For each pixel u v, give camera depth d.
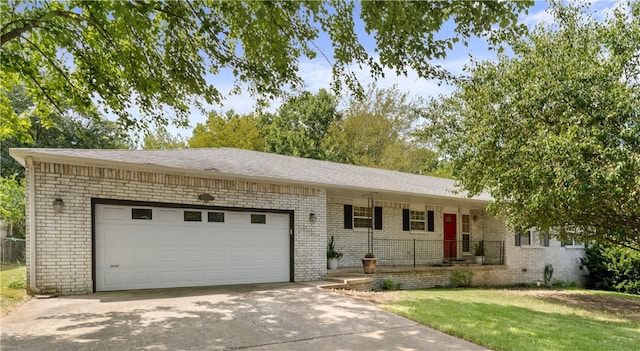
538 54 9.64
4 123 8.62
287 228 11.34
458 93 11.98
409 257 15.77
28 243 8.05
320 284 10.62
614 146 8.11
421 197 14.44
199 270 9.94
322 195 11.97
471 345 5.87
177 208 9.73
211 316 6.77
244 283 10.51
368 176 15.22
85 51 7.62
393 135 32.81
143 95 8.41
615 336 7.00
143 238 9.30
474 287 14.72
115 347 5.14
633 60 9.16
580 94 8.66
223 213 10.38
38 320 6.31
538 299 12.46
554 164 8.40
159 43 7.76
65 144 25.91
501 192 10.31
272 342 5.58
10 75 8.11
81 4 6.32
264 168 11.80
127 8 5.66
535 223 11.23
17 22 6.51
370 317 7.18
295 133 32.91
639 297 14.55
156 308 7.23
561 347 5.93
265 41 6.85
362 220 14.81
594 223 11.02
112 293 8.61
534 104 9.34
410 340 5.95
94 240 8.72
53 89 8.41
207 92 7.88
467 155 11.05
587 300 13.16
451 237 17.17
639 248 12.26
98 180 8.76
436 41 5.74
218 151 13.58
